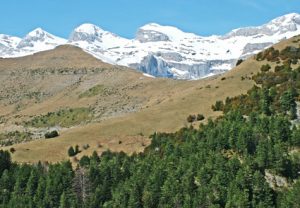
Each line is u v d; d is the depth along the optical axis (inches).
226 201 4658.0
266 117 5565.9
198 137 5639.8
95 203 5177.2
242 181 4729.3
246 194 4566.9
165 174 5093.5
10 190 5718.5
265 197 4660.4
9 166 6048.2
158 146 6058.1
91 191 5393.7
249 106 6186.0
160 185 5004.9
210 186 4776.1
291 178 4960.6
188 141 5674.2
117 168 5477.4
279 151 4963.1
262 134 5324.8
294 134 5236.2
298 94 6131.9
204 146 5378.9
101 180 5433.1
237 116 5831.7
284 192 4758.9
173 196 4825.3
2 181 5728.3
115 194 5147.6
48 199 5374.0
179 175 5009.8
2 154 6048.2
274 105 5979.3
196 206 4621.1
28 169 5826.8
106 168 5482.3
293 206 4534.9
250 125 5492.1
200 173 4894.2
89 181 5428.2
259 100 6240.2
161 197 4840.1
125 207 4968.0
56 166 5802.2
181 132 6146.7
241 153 5216.5
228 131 5378.9
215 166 4938.5
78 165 6048.2
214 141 5354.3
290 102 5905.5
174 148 5575.8
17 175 5787.4
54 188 5418.3
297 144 5241.1
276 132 5270.7
